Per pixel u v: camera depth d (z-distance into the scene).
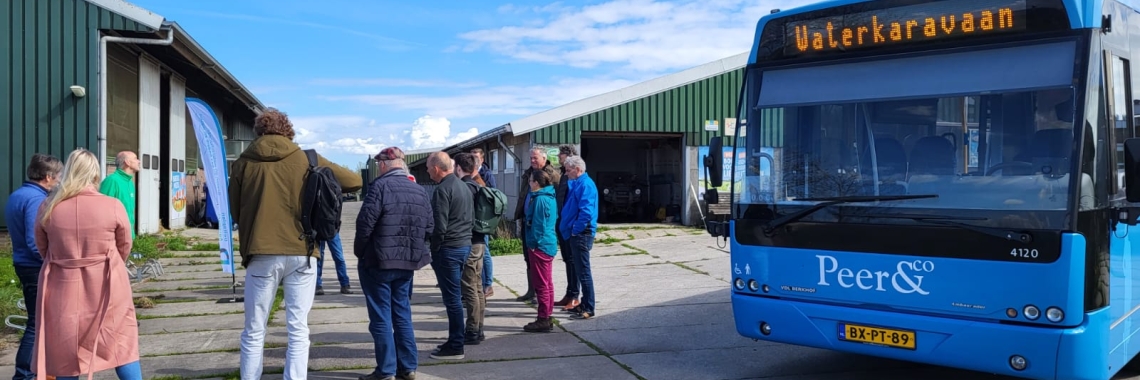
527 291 9.56
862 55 5.21
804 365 6.29
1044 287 4.29
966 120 4.70
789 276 5.30
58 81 13.87
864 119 5.09
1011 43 4.64
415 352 5.75
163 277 11.36
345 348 6.77
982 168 4.59
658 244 15.82
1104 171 4.51
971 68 4.74
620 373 6.03
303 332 5.11
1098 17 4.47
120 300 4.72
